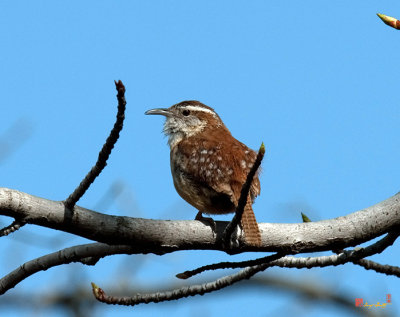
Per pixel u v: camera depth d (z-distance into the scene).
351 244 9.83
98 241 8.89
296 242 9.66
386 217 9.73
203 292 10.27
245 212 9.60
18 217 8.23
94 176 8.18
